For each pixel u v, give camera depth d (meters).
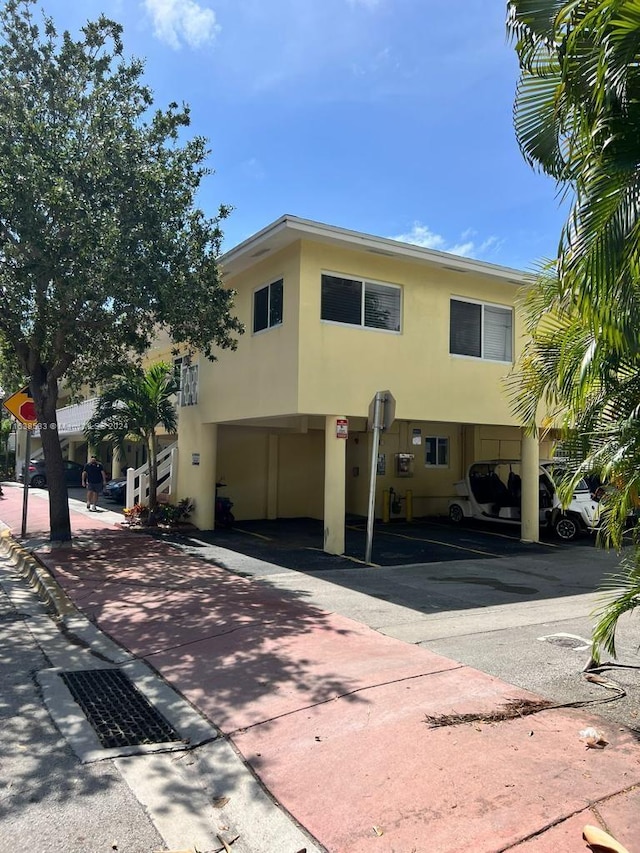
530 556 12.78
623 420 4.57
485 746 4.18
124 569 10.52
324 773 3.95
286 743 4.37
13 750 4.33
